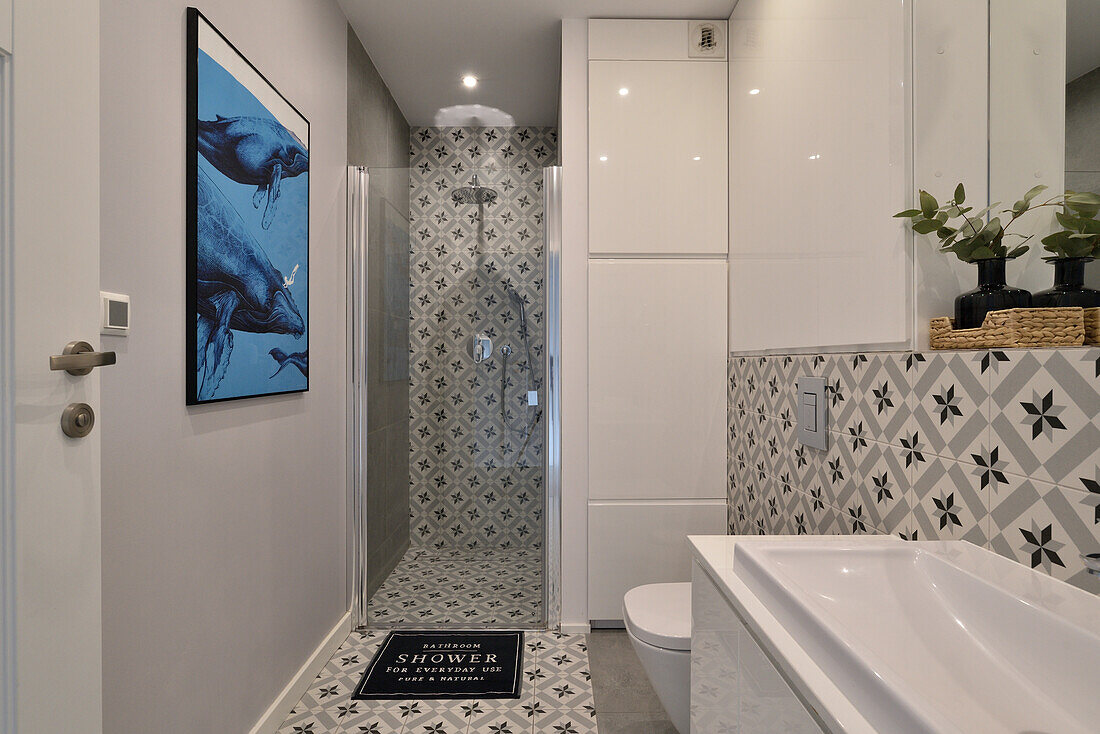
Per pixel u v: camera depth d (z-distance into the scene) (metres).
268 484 2.00
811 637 0.86
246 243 1.80
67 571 0.92
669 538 2.76
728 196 2.75
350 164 2.82
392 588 2.86
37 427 0.86
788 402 2.07
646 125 2.75
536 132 4.00
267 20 1.98
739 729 1.10
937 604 1.08
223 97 1.67
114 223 1.27
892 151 1.47
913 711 0.61
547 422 2.81
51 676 0.89
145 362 1.37
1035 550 1.06
